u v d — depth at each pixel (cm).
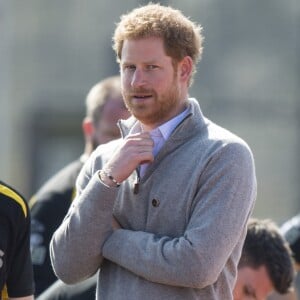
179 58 1481
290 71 5669
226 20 5647
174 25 1477
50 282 2106
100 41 5691
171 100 1483
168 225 1459
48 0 5694
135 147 1464
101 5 5678
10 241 1510
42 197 2150
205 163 1449
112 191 1457
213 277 1420
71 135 5725
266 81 5672
